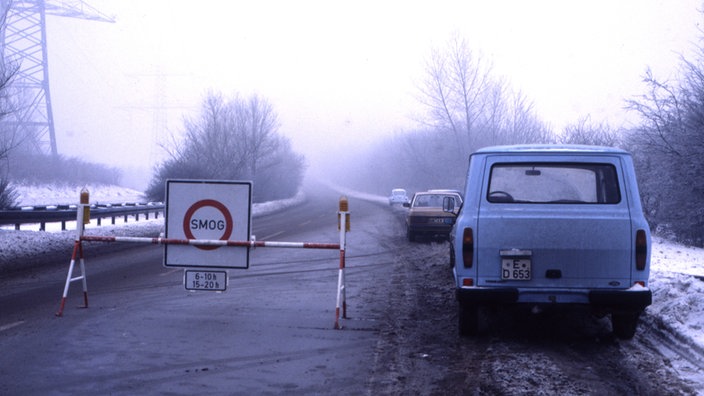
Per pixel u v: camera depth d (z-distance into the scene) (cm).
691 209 2042
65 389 516
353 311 880
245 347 667
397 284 1141
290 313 858
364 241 2050
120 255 1584
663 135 2061
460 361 625
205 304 913
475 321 716
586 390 528
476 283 672
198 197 823
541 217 661
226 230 820
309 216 3947
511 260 664
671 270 1185
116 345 662
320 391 524
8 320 780
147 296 977
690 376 571
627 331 712
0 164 3353
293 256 1603
